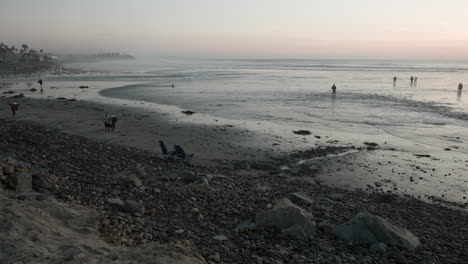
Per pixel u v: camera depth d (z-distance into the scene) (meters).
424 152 24.44
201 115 37.97
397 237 10.48
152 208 11.70
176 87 68.69
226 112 40.16
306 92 61.12
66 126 30.30
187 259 7.28
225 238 10.06
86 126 30.56
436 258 9.89
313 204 13.73
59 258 6.43
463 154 23.92
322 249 9.90
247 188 15.52
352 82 85.00
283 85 75.81
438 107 43.66
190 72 133.00
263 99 51.66
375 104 46.47
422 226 12.55
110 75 109.50
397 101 49.25
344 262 9.27
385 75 117.69
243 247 9.71
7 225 7.27
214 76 107.31
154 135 27.84
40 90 60.84
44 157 16.66
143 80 87.50
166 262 6.84
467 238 11.66
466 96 54.84
